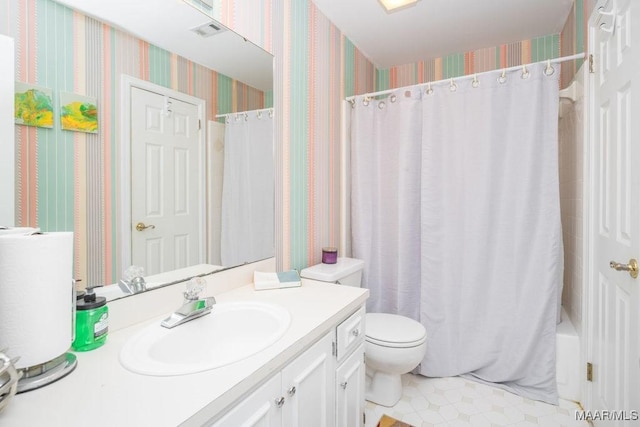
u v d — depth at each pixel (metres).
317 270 1.91
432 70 2.89
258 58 1.59
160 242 1.17
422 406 1.81
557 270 1.83
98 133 0.99
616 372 1.36
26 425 0.58
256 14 1.58
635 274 1.17
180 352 1.00
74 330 0.80
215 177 1.39
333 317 1.16
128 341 0.91
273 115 1.69
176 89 1.22
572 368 1.83
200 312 1.10
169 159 1.20
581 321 1.79
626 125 1.28
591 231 1.69
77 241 0.94
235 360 0.82
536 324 1.84
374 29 2.36
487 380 2.00
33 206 0.85
